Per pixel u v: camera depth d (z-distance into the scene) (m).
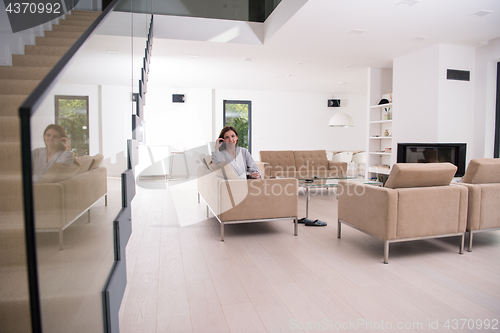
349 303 1.95
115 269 1.49
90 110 1.53
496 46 5.16
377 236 2.71
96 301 1.26
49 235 0.87
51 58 3.00
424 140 5.57
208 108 9.73
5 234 1.27
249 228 3.72
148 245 3.08
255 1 5.23
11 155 1.66
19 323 1.08
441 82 5.30
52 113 0.93
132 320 1.76
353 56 6.02
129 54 3.31
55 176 0.95
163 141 9.50
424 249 2.99
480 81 5.43
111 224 1.57
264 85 9.20
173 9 5.01
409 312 1.85
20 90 2.35
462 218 2.82
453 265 2.58
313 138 10.51
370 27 4.54
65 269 0.98
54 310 0.88
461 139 5.48
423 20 4.29
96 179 1.48
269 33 5.01
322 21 4.31
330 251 2.92
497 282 2.25
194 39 5.09
